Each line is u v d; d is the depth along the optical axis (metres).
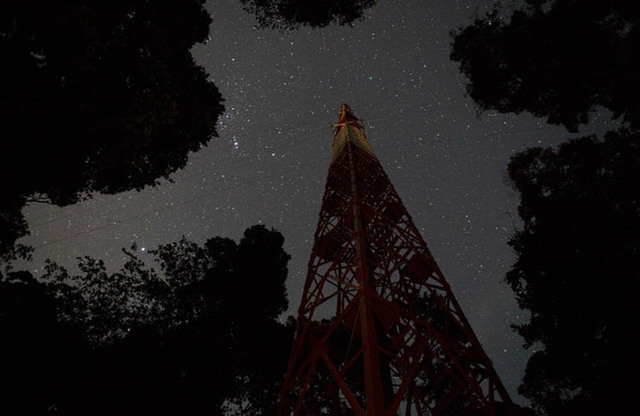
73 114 8.46
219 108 12.05
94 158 9.97
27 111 7.88
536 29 9.50
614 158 13.46
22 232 12.17
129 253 17.89
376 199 14.88
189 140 12.20
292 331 19.64
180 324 18.14
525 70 10.37
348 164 17.61
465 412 8.23
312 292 11.05
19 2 7.41
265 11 12.91
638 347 11.09
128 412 13.48
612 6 8.30
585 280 13.15
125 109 9.15
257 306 19.56
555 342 14.59
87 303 16.36
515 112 11.48
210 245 20.14
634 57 8.16
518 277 16.16
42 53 8.08
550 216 14.48
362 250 9.49
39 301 12.93
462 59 11.54
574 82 9.66
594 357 13.45
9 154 8.18
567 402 13.50
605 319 12.75
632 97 8.86
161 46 9.62
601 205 13.39
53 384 12.25
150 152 11.88
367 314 7.36
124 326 16.81
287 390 8.87
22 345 11.86
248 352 18.86
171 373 15.34
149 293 17.92
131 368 13.95
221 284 19.20
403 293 10.59
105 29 9.35
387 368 8.99
